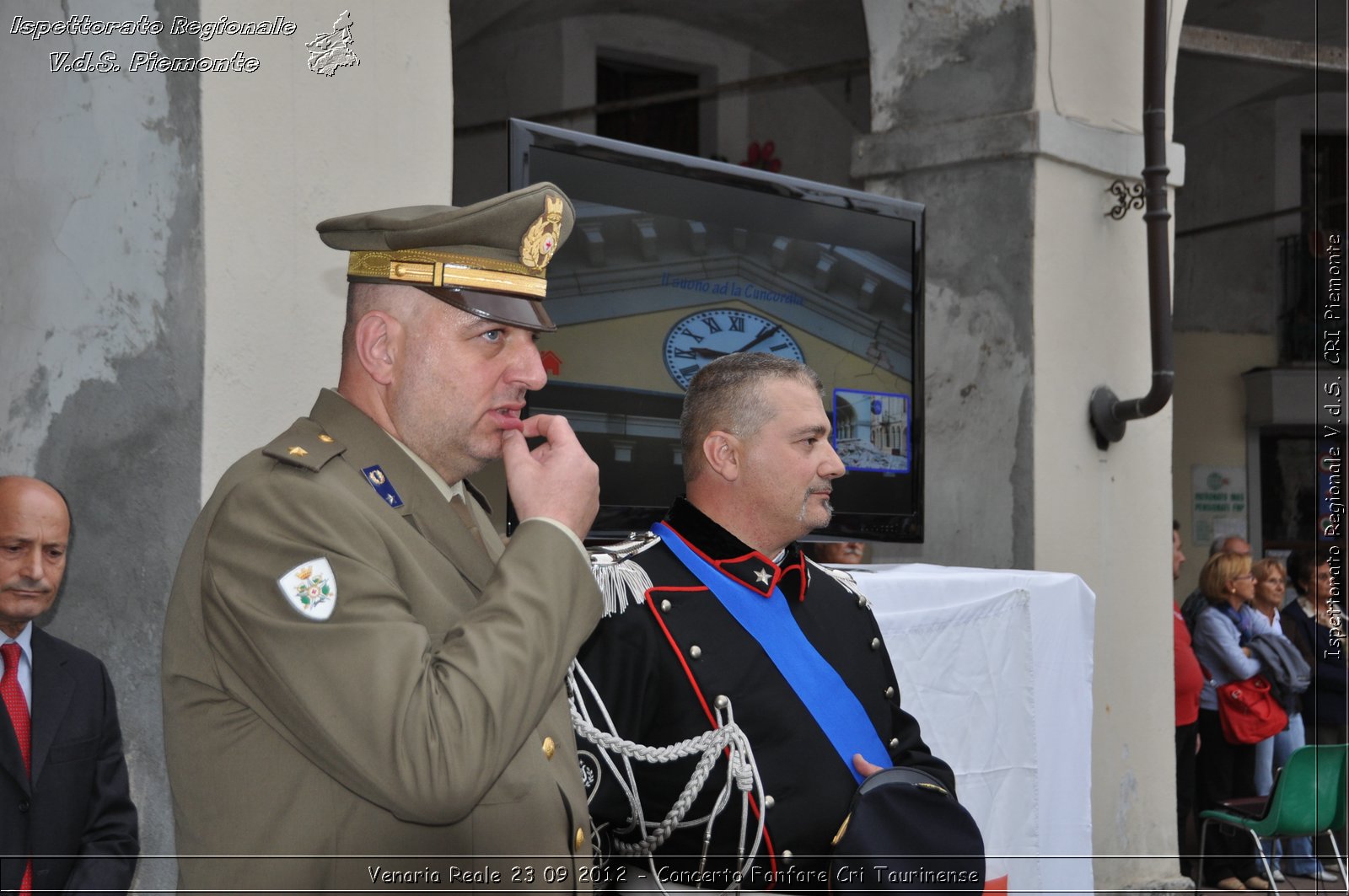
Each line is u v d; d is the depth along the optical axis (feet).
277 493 4.55
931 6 15.88
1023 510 14.96
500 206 4.84
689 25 25.34
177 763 4.60
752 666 6.20
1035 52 15.11
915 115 16.10
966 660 8.73
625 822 6.01
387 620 4.33
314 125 9.25
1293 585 20.15
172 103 8.64
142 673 8.45
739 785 5.99
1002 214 15.29
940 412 15.75
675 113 25.94
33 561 7.13
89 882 7.13
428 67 10.06
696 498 6.59
